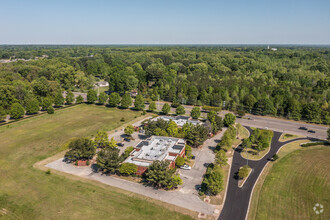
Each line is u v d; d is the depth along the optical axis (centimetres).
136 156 7112
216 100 13788
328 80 15500
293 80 17900
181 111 12331
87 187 6188
